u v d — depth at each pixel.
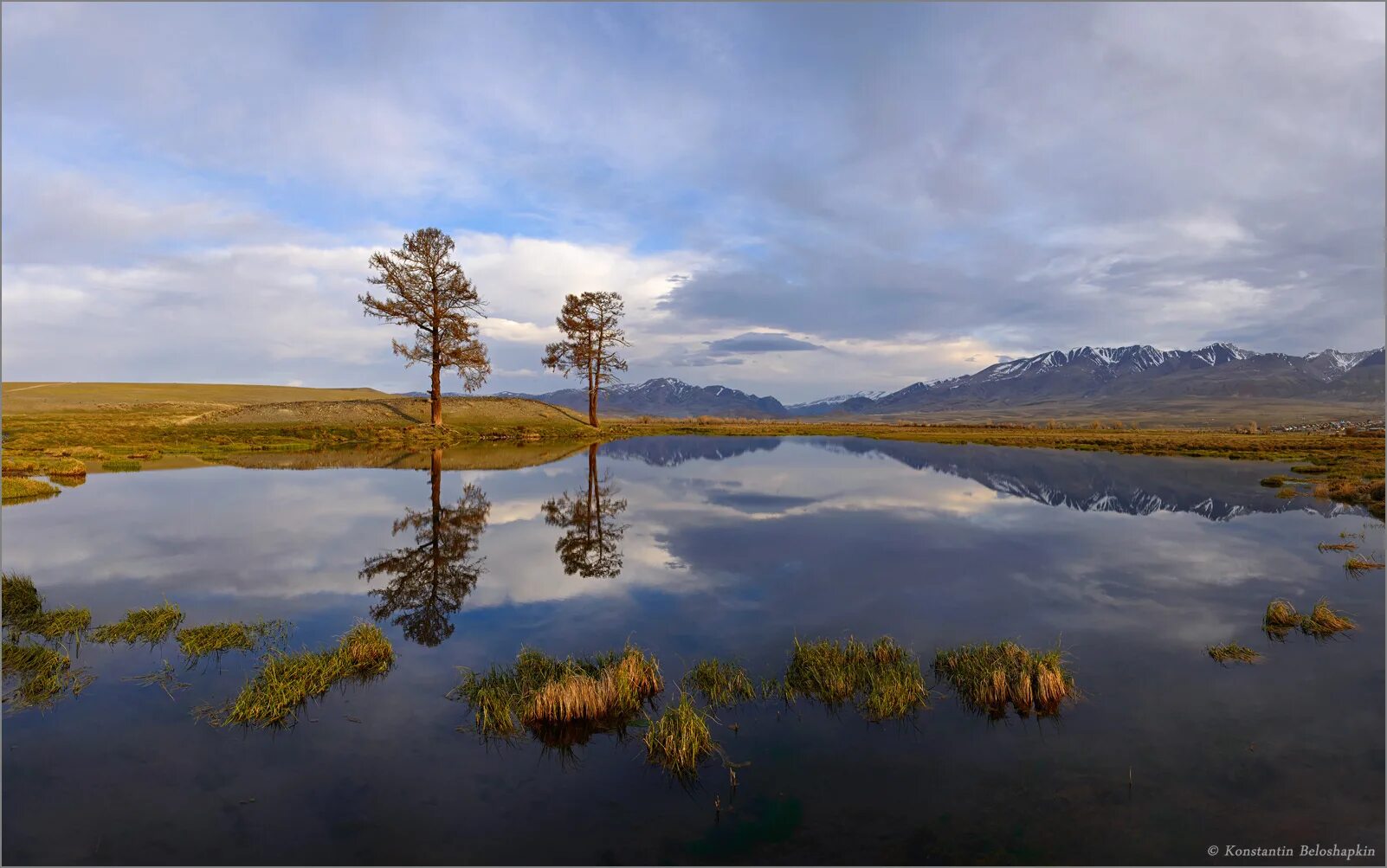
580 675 7.25
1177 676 7.79
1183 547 14.45
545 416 54.69
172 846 4.82
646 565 12.85
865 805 5.30
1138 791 5.47
